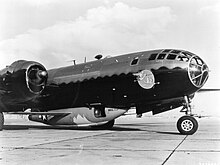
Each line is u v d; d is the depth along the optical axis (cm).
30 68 1984
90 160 841
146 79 1780
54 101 2228
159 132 1920
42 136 1631
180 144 1202
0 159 866
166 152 982
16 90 1969
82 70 2114
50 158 879
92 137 1548
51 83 2225
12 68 1973
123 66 1892
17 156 916
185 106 1764
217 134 1730
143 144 1208
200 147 1104
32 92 1975
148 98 1823
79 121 2105
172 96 1766
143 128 2450
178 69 1697
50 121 2220
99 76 1980
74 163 800
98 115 2067
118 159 855
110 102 1962
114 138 1485
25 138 1509
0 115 2138
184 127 1669
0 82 1989
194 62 1728
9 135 1714
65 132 1972
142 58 1847
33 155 934
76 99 2112
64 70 2242
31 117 2309
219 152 978
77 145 1185
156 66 1758
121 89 1884
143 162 805
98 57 2239
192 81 1697
